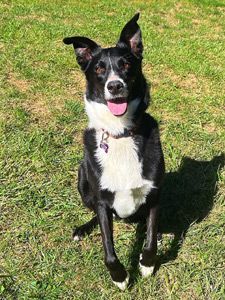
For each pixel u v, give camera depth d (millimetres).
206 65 1793
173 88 1602
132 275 899
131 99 852
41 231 989
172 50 1938
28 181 1118
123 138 851
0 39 1897
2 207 1041
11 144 1235
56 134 1298
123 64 863
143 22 2287
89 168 875
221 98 1546
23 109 1413
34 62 1730
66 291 862
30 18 2184
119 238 976
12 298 844
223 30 2289
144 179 848
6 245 949
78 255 934
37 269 903
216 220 1017
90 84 883
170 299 846
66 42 907
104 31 2115
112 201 867
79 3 2488
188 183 1124
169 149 1235
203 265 902
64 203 1055
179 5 2629
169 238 982
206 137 1301
